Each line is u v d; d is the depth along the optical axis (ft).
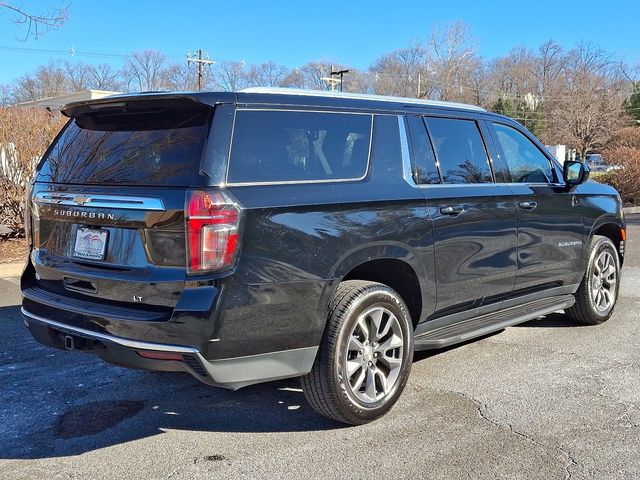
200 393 14.30
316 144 12.00
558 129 146.92
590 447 11.39
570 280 18.26
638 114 169.89
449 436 11.88
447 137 14.75
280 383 14.89
